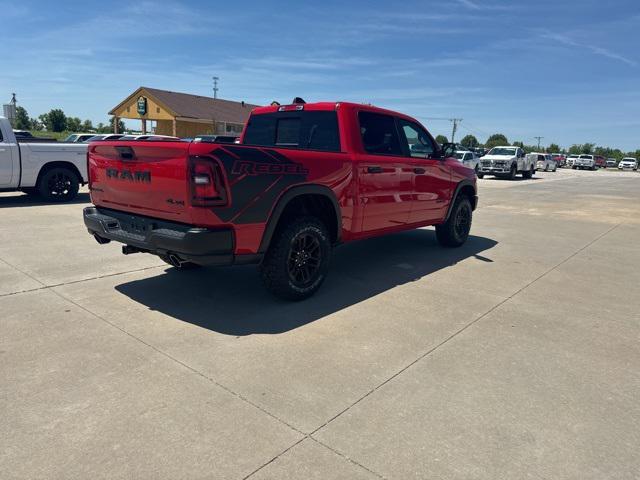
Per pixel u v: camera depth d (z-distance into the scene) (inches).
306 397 115.1
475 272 237.8
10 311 163.6
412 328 160.2
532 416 110.3
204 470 89.3
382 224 220.5
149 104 1476.4
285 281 173.2
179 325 156.4
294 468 90.6
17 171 404.8
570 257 279.9
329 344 145.4
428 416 108.9
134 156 162.1
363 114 209.8
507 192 761.0
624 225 418.6
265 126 231.6
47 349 136.0
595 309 185.9
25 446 94.4
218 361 132.0
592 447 99.7
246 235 155.3
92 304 173.2
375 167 206.8
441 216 271.4
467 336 155.1
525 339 154.3
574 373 132.2
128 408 108.1
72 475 87.0
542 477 90.3
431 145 257.1
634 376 131.6
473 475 90.2
